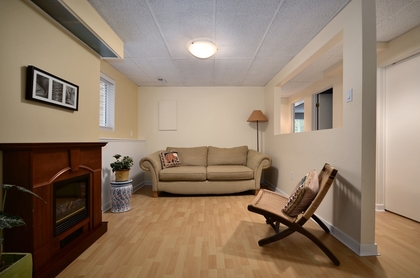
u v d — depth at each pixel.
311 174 1.90
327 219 2.15
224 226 2.28
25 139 1.40
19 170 1.28
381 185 2.74
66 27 1.80
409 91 2.43
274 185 3.91
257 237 2.01
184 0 1.79
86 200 1.93
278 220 1.74
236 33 2.35
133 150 3.85
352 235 1.77
